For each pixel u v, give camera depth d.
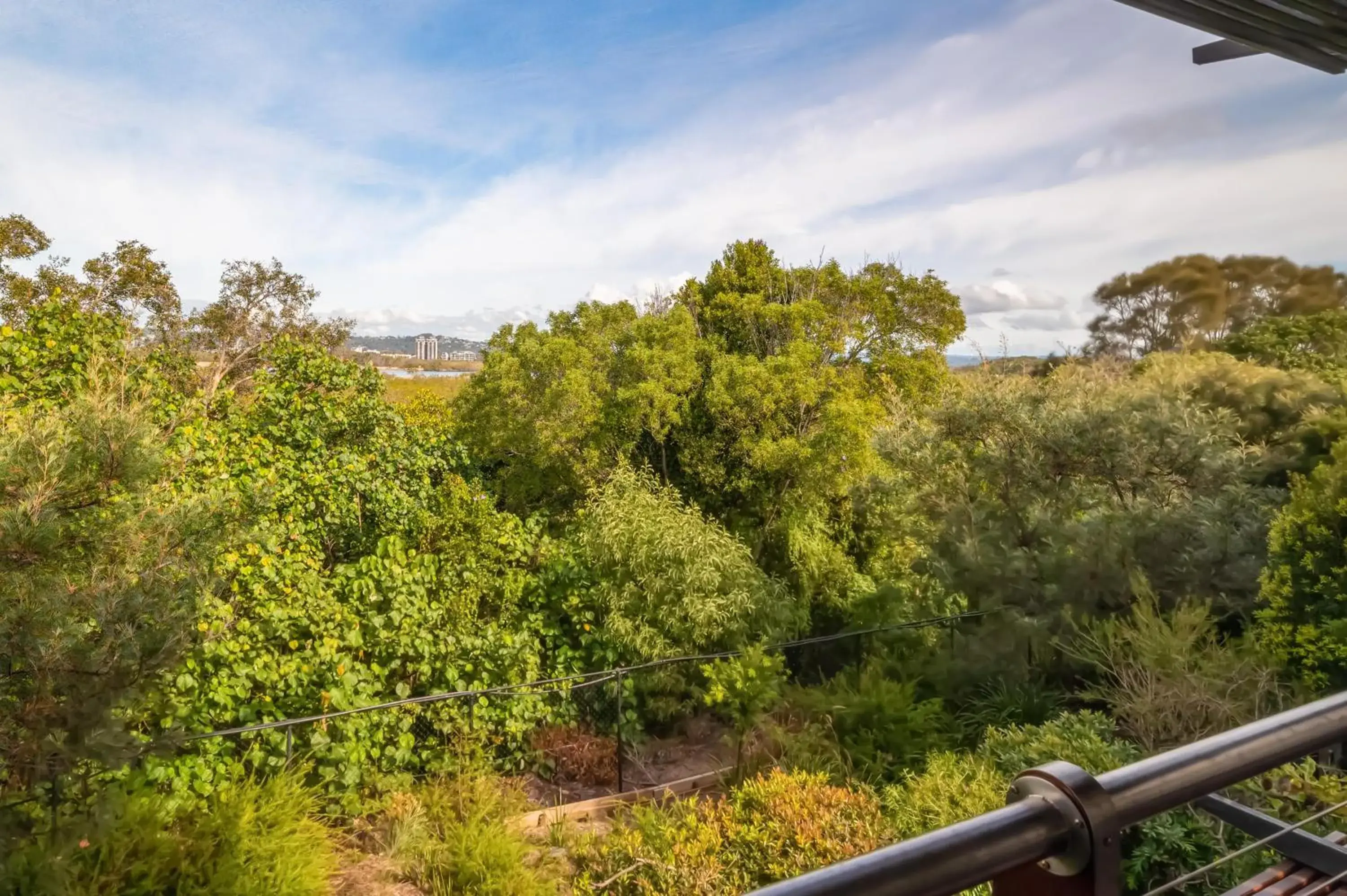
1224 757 0.82
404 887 5.36
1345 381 9.27
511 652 8.45
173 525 4.85
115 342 8.84
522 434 14.76
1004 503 9.35
